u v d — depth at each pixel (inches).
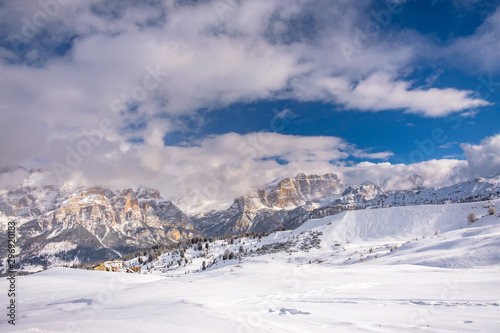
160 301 1152.2
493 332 552.7
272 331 639.1
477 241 2795.3
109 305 1230.9
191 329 696.4
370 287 1249.4
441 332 573.0
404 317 706.2
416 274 1642.5
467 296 914.1
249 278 1907.0
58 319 1019.9
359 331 613.9
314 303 950.4
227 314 821.9
